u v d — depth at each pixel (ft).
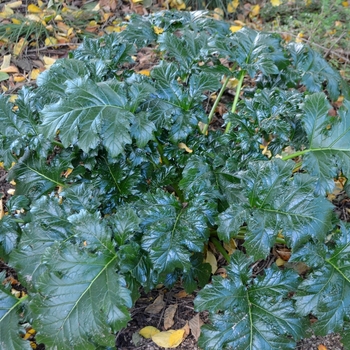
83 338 2.61
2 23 5.86
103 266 2.81
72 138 3.03
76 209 3.15
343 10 5.95
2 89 5.27
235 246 3.92
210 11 6.64
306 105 3.26
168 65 3.60
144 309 3.57
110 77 3.81
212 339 2.76
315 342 3.37
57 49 5.83
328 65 4.34
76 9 6.34
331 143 3.24
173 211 3.09
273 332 2.76
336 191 4.45
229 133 3.50
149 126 3.15
